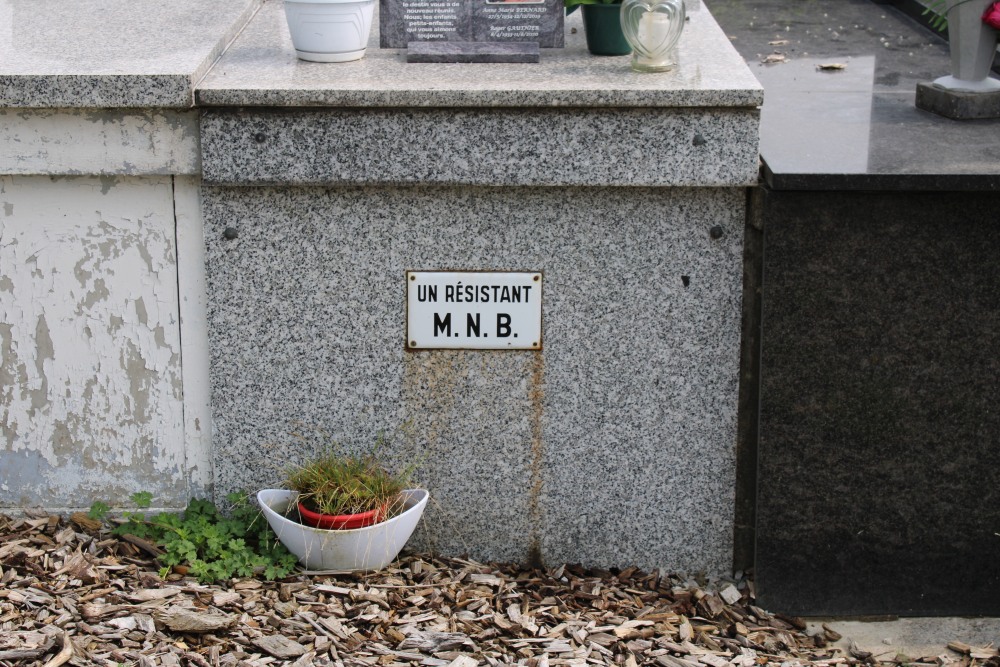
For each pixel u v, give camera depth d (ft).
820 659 8.78
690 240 8.85
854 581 9.12
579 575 9.25
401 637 8.40
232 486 9.21
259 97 8.52
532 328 8.98
